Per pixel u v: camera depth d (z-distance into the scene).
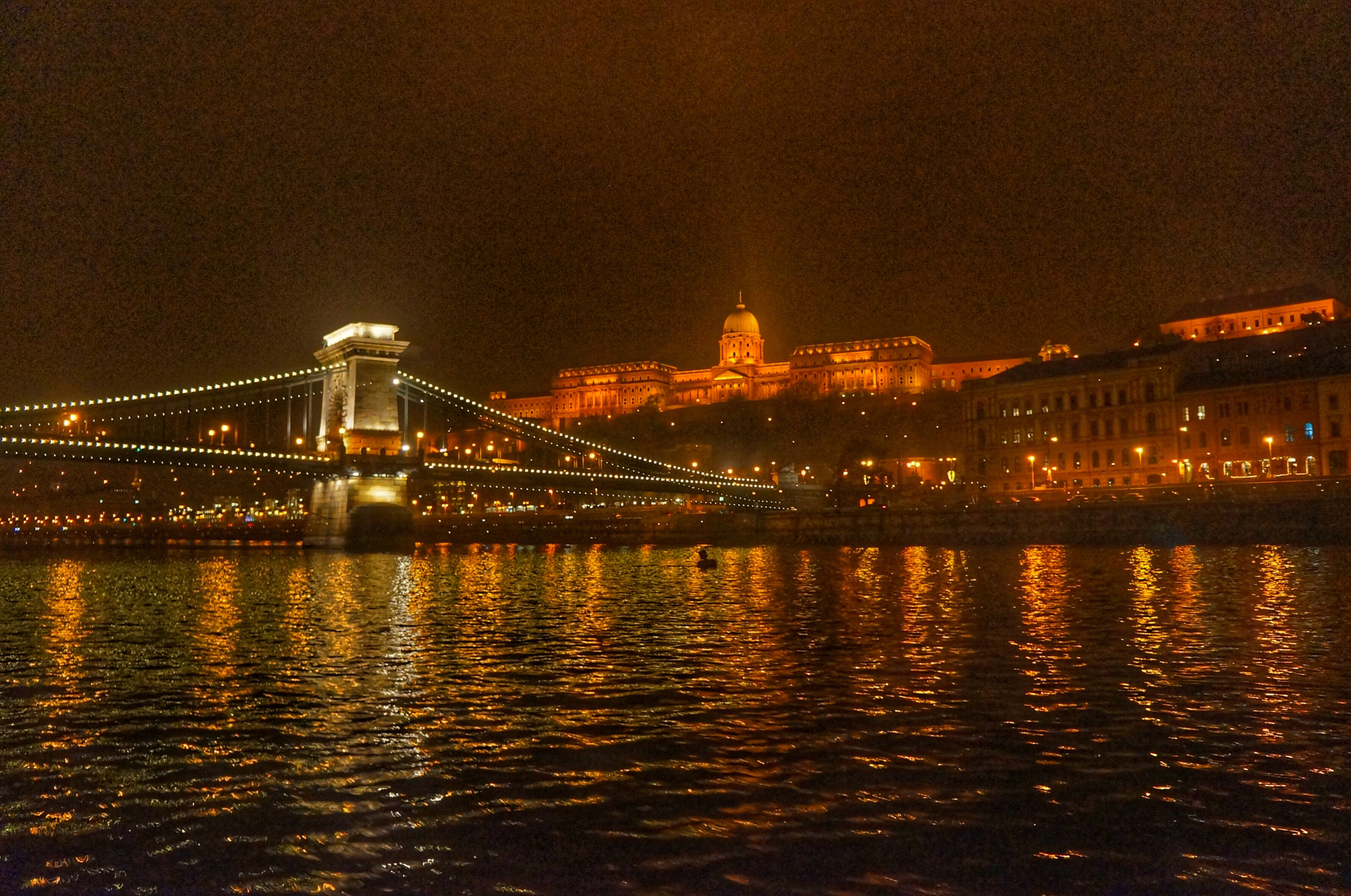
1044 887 10.13
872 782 13.36
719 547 110.88
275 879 10.57
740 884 10.26
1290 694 18.42
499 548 120.00
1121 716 16.84
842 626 29.53
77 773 14.21
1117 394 120.62
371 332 123.38
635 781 13.53
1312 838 11.30
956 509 89.50
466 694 19.50
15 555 116.31
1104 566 53.25
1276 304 151.75
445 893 10.18
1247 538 71.75
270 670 22.70
